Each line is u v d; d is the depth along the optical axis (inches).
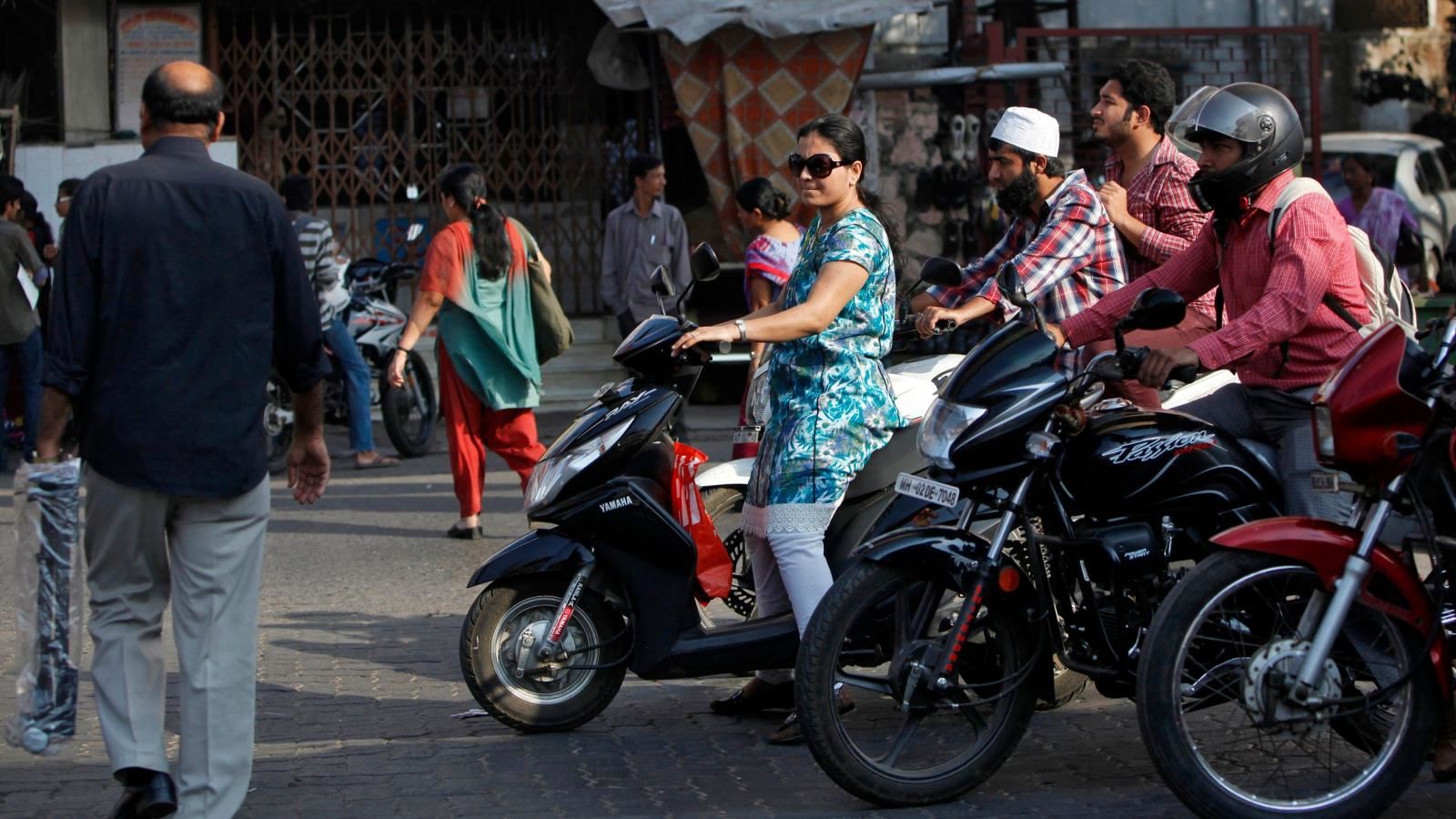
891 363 258.5
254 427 156.3
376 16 549.0
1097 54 564.4
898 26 569.3
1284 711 156.0
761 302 276.4
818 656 164.7
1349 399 154.9
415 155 547.5
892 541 167.6
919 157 541.3
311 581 296.2
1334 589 156.6
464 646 198.4
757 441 247.9
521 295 324.5
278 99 538.3
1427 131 626.5
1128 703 213.3
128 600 157.5
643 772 186.1
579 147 554.6
